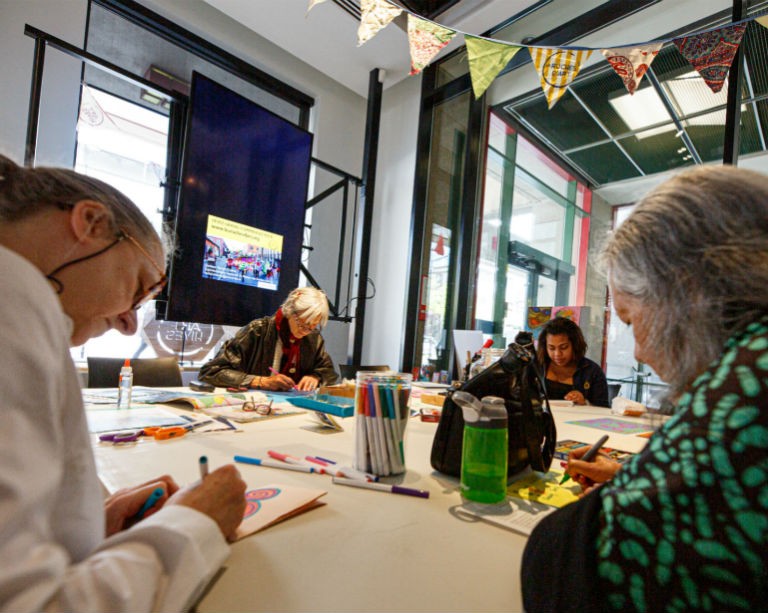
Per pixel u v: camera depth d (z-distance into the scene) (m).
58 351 0.34
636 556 0.35
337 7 3.05
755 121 2.63
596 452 0.75
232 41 3.49
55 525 0.35
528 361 0.80
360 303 3.72
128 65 3.23
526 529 0.56
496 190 3.86
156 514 0.40
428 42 1.82
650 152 3.54
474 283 3.75
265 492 0.64
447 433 0.78
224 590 0.40
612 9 2.90
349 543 0.51
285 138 3.38
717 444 0.33
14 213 0.44
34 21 2.50
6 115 2.39
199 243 2.85
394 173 4.28
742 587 0.30
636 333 0.48
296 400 1.07
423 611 0.38
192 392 1.55
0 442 0.26
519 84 3.57
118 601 0.29
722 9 2.57
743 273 0.39
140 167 3.04
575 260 3.85
